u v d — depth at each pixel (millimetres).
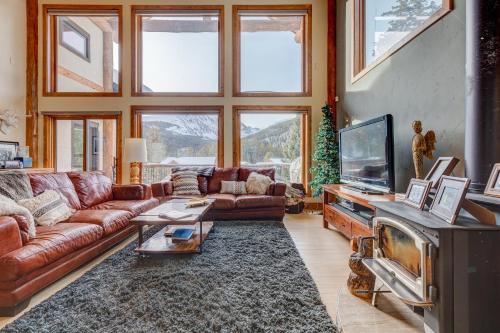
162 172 5547
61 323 1580
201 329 1523
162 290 1950
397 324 1437
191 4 5340
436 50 2367
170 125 5539
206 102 5391
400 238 1500
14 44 5016
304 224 4051
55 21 5453
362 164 3113
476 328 1206
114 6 5316
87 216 2697
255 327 1537
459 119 2111
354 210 2973
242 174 4781
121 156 5410
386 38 3316
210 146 5531
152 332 1496
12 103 4996
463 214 1412
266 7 5340
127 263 2459
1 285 1691
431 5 2443
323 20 5352
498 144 1558
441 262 1205
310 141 5379
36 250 1835
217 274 2215
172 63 5504
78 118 5426
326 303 1835
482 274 1206
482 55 1595
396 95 3029
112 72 5887
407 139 2814
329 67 5234
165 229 3193
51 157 5445
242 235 3322
